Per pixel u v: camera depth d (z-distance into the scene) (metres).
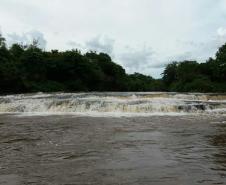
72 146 11.59
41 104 28.83
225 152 10.63
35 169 8.62
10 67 67.88
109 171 8.42
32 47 97.56
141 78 156.50
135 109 26.19
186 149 11.09
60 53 96.88
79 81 88.25
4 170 8.55
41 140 12.82
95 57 109.62
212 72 91.81
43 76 83.75
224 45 89.12
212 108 26.80
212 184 7.37
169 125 17.38
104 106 27.17
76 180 7.68
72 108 27.72
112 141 12.55
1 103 29.70
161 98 33.69
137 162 9.33
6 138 13.34
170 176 7.99
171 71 119.50
